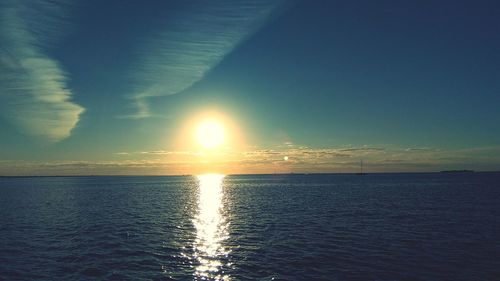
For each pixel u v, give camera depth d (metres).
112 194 126.44
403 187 154.00
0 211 70.81
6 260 31.55
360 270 27.55
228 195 117.00
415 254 31.89
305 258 31.11
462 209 65.38
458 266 28.25
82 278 26.59
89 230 46.66
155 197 110.00
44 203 89.00
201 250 34.78
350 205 75.94
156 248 35.75
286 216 59.09
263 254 32.81
